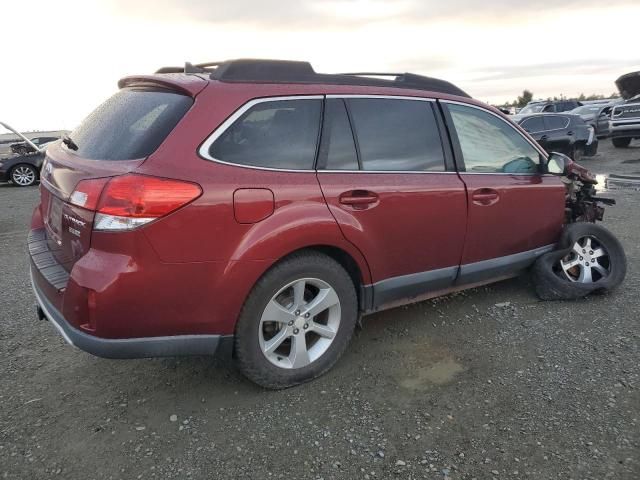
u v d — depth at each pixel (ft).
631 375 10.34
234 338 9.29
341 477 7.80
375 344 11.94
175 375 10.71
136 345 8.47
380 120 10.96
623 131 61.00
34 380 10.54
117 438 8.73
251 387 10.21
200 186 8.41
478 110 12.84
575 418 9.05
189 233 8.34
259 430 8.91
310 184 9.65
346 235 10.01
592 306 13.75
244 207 8.80
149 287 8.19
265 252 9.00
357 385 10.25
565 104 79.82
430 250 11.60
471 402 9.61
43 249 10.57
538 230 13.80
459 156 12.13
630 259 17.54
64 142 11.02
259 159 9.25
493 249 12.88
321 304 10.13
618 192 32.17
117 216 7.97
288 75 10.01
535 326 12.67
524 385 10.12
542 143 50.47
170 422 9.16
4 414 9.38
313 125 10.00
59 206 9.41
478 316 13.33
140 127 9.03
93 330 8.26
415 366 10.96
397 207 10.75
